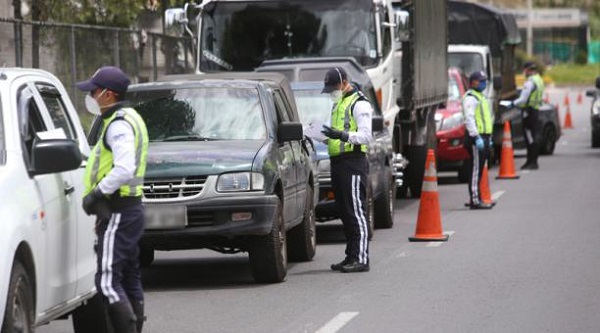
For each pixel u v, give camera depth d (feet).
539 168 249.14
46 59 177.47
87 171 74.95
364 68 174.81
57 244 73.56
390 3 184.75
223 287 110.01
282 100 125.08
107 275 74.69
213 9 182.19
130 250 75.15
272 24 180.34
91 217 80.89
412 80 180.14
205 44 182.19
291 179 116.26
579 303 96.53
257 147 110.01
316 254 132.26
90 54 191.11
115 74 74.33
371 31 177.06
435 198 139.33
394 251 130.41
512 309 94.22
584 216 161.38
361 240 116.37
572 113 500.33
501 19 277.03
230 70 181.16
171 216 105.60
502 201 184.34
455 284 107.14
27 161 71.20
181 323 91.76
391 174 155.84
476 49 251.39
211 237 108.58
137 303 78.18
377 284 108.37
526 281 107.96
